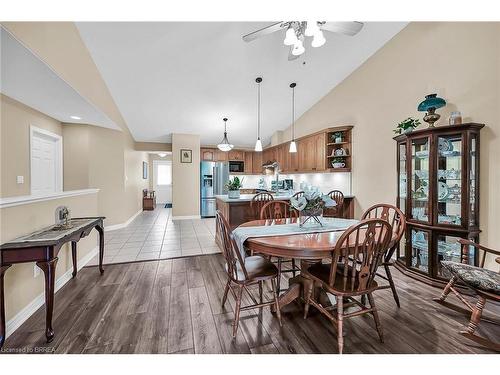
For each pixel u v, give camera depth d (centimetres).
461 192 227
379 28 310
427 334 167
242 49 337
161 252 357
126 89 412
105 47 310
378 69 350
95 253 342
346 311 196
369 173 371
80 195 294
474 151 228
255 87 436
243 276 174
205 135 655
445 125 249
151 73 374
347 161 418
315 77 415
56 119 406
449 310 197
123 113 502
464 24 242
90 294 224
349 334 167
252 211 386
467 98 240
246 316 189
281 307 203
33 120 342
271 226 221
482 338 158
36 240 170
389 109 333
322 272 176
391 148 331
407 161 270
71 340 160
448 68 256
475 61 233
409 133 262
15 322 174
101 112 366
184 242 414
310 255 156
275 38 322
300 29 225
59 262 240
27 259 157
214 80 408
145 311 195
